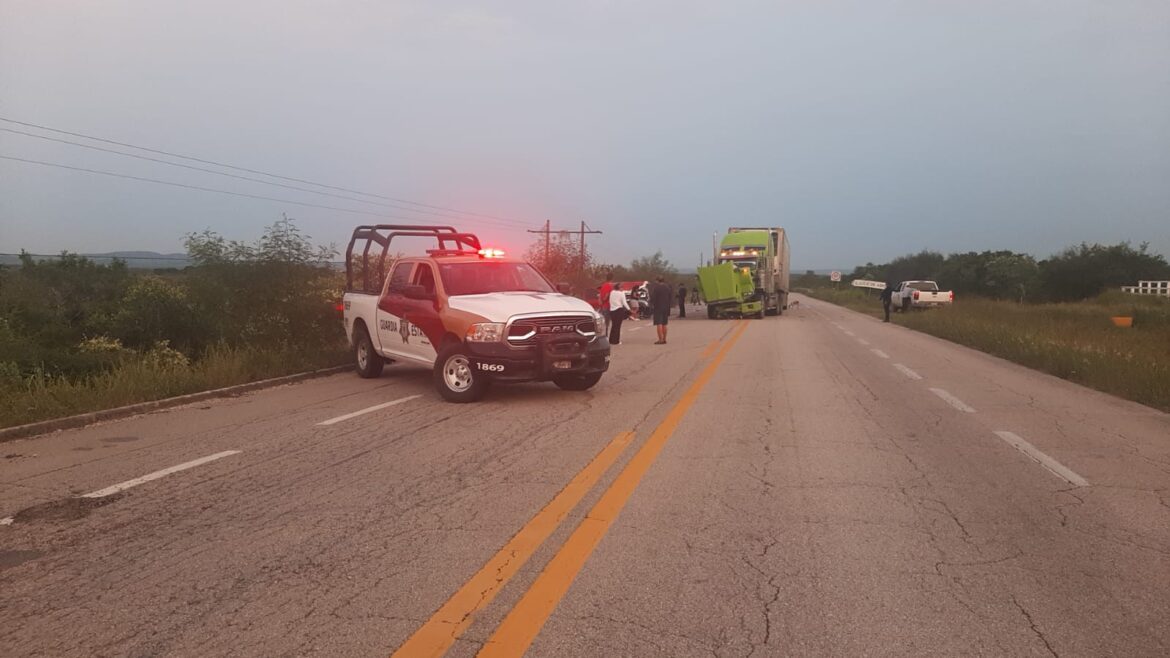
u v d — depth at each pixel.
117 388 10.59
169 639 3.89
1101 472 7.21
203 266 15.10
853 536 5.41
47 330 13.00
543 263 51.72
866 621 4.10
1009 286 61.09
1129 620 4.12
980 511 5.99
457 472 7.14
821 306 57.00
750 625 4.04
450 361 11.02
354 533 5.46
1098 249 55.72
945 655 3.75
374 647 3.79
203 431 9.09
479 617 4.12
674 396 11.68
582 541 5.27
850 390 12.45
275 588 4.51
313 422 9.62
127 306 13.83
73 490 6.62
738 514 5.89
